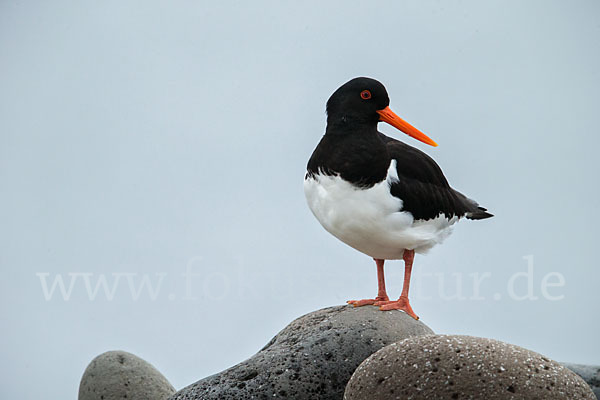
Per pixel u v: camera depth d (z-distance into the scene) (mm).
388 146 13016
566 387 9320
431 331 12508
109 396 13898
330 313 12805
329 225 12930
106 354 14328
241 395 11367
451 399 9266
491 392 9219
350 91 12570
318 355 11672
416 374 9453
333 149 12500
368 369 9773
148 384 14070
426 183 13000
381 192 12422
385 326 12039
